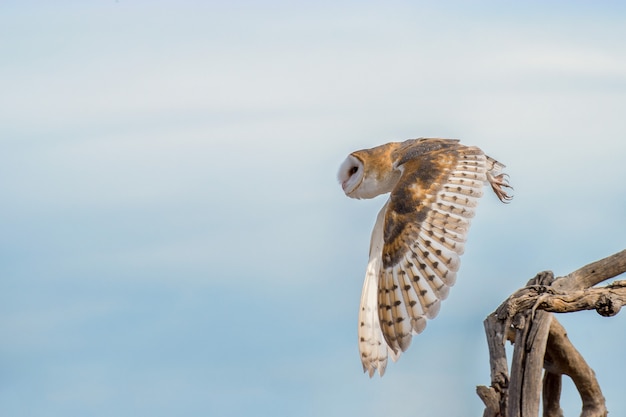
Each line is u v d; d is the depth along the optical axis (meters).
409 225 10.17
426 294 9.87
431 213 10.21
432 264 9.93
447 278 9.85
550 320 9.44
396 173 11.41
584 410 10.61
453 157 10.71
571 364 10.34
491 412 9.22
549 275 10.66
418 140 11.66
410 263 10.02
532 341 9.20
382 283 10.18
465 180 10.42
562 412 11.47
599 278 10.52
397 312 9.98
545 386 11.29
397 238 10.16
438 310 9.77
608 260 10.57
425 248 10.01
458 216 10.17
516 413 8.75
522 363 9.09
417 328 9.84
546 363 10.77
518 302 9.53
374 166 11.52
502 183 11.69
